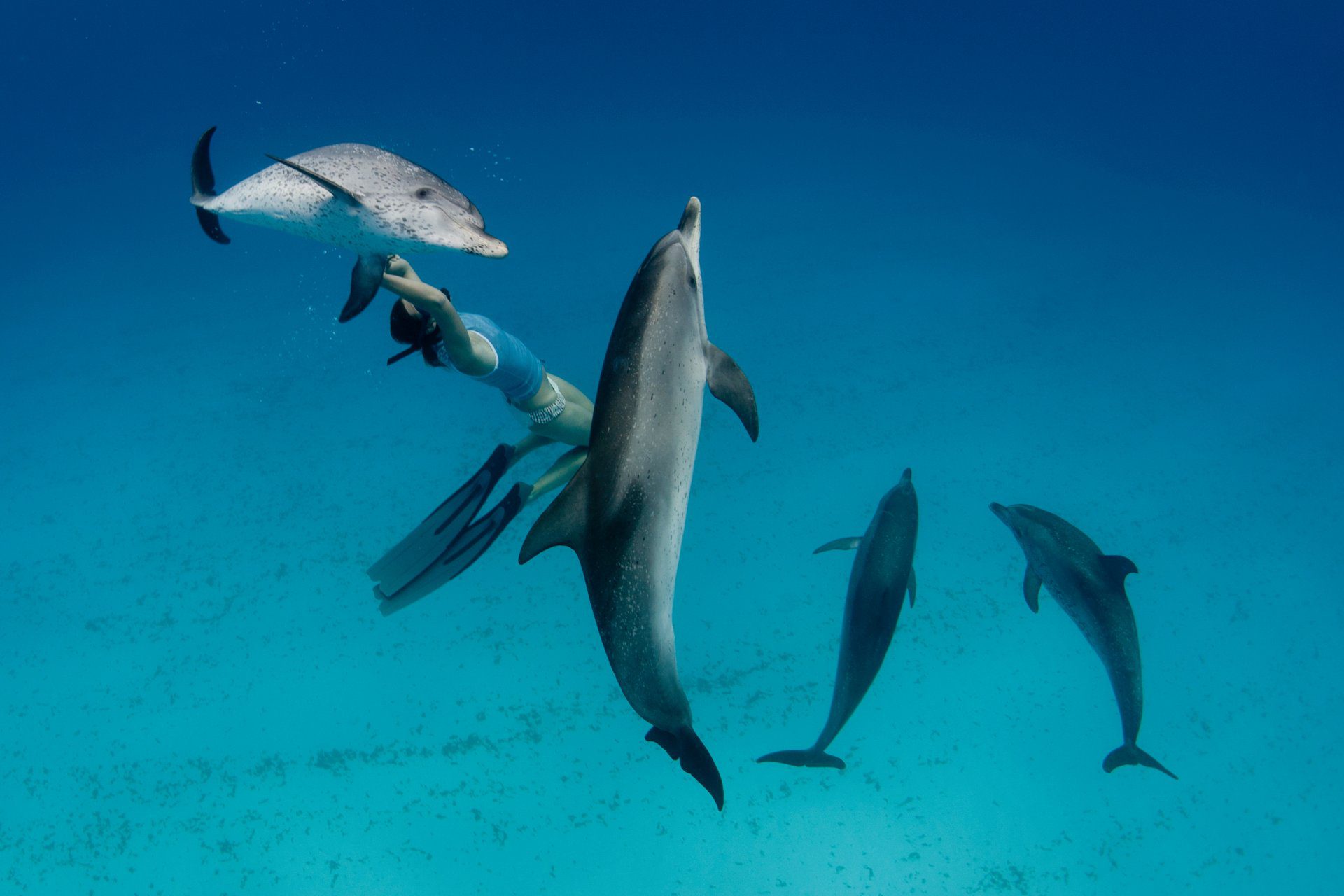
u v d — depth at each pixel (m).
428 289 3.50
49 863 6.81
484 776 7.21
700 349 3.08
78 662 8.24
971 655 8.02
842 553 8.77
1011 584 8.56
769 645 8.05
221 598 8.70
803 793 7.10
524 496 5.00
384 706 7.70
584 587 8.52
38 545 9.52
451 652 8.07
